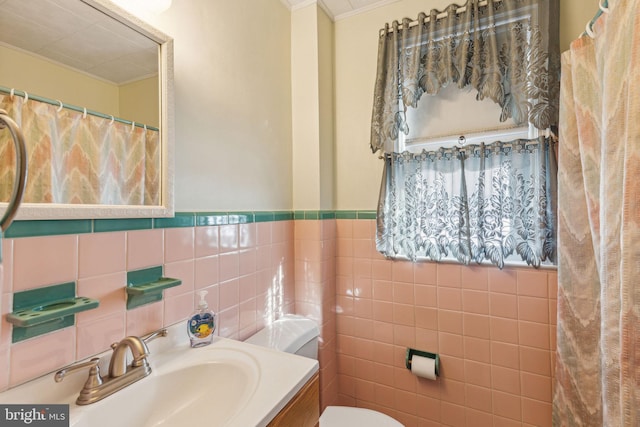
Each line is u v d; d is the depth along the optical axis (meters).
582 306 1.12
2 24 0.64
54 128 0.71
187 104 1.04
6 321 0.62
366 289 1.69
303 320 1.49
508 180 1.33
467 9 1.39
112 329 0.81
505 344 1.39
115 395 0.72
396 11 1.63
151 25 0.91
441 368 1.52
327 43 1.73
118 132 0.83
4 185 0.62
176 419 0.79
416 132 1.54
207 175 1.12
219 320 1.15
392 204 1.57
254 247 1.34
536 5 1.27
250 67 1.36
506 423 1.39
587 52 1.03
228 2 1.24
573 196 1.13
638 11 0.72
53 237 0.70
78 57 0.76
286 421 0.71
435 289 1.53
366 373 1.69
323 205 1.64
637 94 0.72
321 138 1.64
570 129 1.14
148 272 0.90
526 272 1.35
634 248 0.72
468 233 1.40
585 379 1.10
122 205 0.83
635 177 0.72
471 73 1.38
